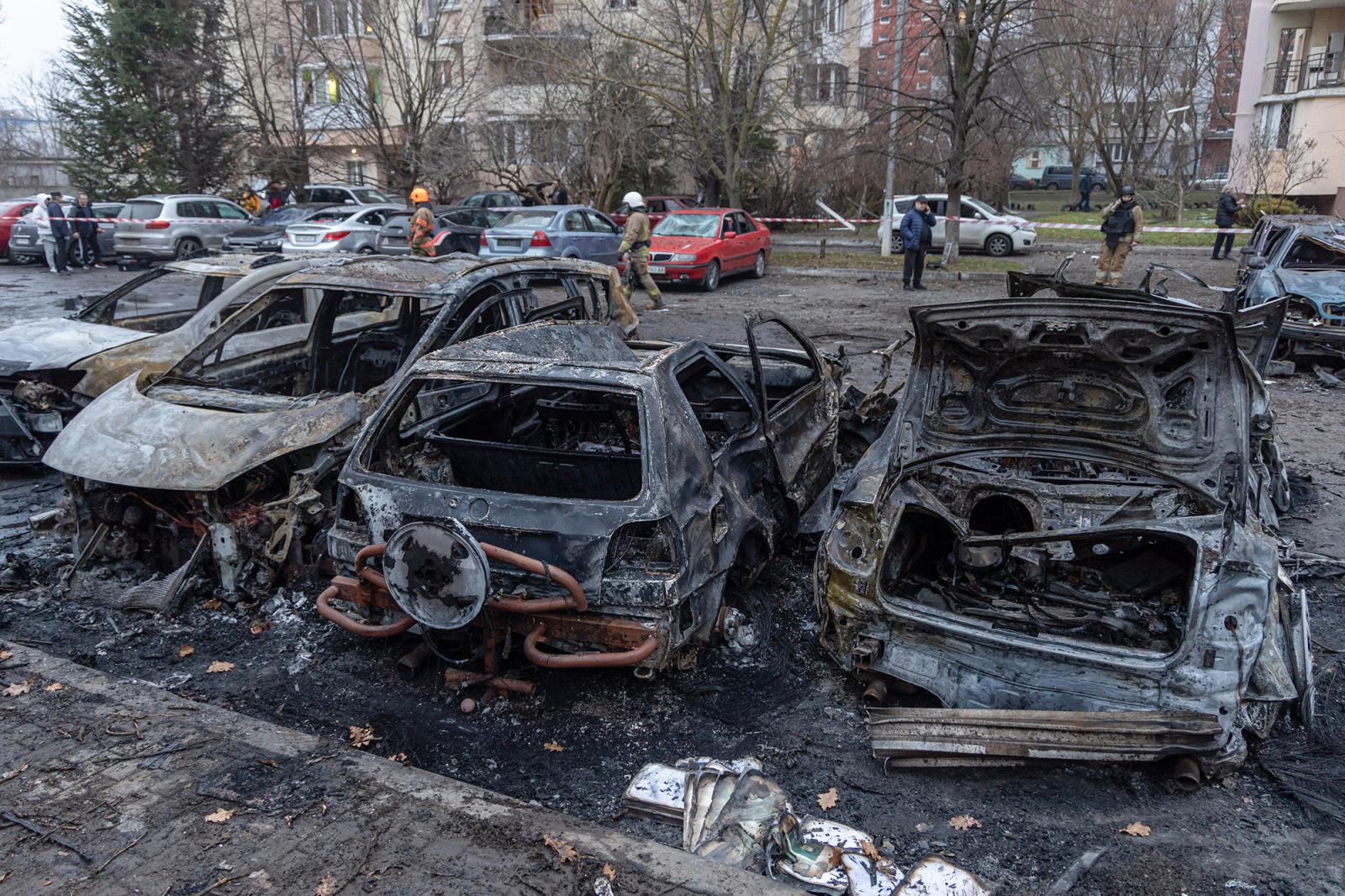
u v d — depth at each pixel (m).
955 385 4.77
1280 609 3.96
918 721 3.68
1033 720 3.55
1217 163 51.03
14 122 41.84
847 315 14.37
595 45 22.97
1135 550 4.43
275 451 4.90
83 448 5.12
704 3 21.55
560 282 7.44
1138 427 4.37
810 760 3.78
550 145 24.06
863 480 4.45
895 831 3.35
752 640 4.63
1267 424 5.65
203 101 27.45
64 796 3.38
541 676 4.36
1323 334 10.00
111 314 8.23
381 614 4.20
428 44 24.78
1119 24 30.45
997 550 4.39
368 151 28.06
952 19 18.53
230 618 4.94
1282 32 28.73
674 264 16.92
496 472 4.61
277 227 20.59
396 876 2.99
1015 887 3.04
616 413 5.34
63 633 4.79
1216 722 3.38
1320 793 3.52
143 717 3.91
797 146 27.34
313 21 26.12
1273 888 3.03
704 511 4.11
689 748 3.87
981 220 22.67
